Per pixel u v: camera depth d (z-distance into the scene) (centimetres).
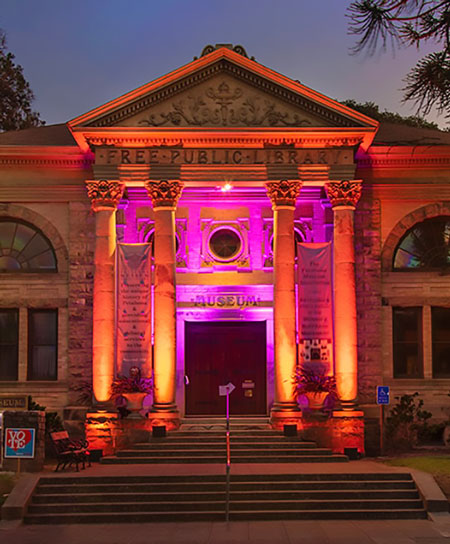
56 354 2903
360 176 2928
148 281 2681
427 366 2884
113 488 1980
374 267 2900
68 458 2223
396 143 2956
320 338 2653
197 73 2659
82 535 1703
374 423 2755
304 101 2664
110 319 2638
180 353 2925
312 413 2627
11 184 2923
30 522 1842
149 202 2986
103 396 2594
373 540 1623
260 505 1894
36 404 2675
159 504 1892
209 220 2994
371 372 2852
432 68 1390
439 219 2967
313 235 2970
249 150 2698
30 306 2894
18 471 2114
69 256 2903
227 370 2947
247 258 2970
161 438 2494
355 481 2008
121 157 2689
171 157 2688
